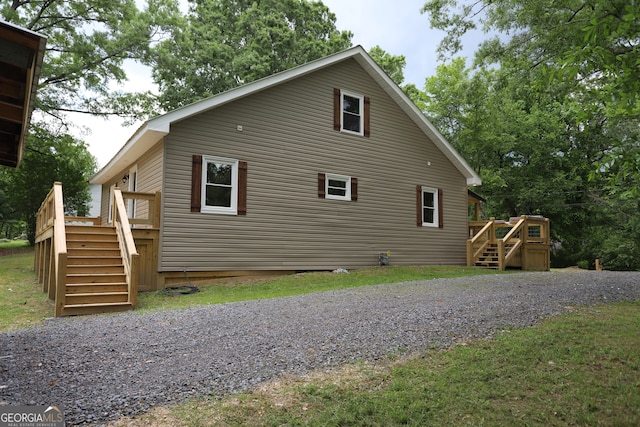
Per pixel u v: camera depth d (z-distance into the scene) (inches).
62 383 123.1
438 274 420.5
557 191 936.3
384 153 506.6
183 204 362.0
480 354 144.6
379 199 497.4
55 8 691.4
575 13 335.9
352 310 218.7
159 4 756.0
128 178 503.8
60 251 240.1
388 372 130.0
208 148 377.7
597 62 140.1
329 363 138.9
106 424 97.2
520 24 375.2
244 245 392.8
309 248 435.2
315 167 445.4
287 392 115.5
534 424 99.4
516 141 960.3
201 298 295.0
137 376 128.6
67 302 243.1
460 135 901.2
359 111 491.5
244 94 390.3
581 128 964.6
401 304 232.7
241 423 98.1
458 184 589.0
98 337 177.0
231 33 1026.1
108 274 270.4
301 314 212.5
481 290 281.3
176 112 351.3
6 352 155.7
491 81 446.9
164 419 99.7
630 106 132.0
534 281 334.0
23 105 141.0
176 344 163.3
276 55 923.4
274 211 412.8
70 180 828.0
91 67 709.9
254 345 159.6
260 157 407.2
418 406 106.6
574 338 161.2
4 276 439.5
